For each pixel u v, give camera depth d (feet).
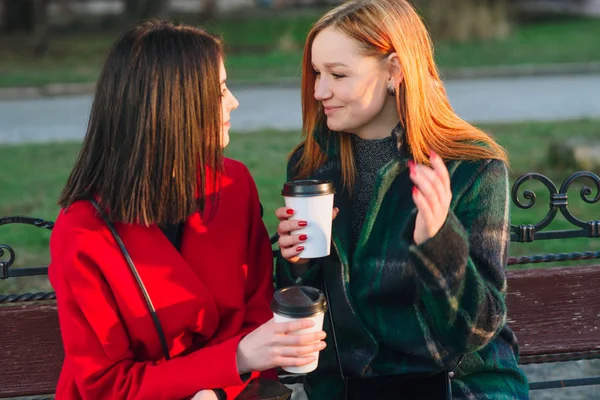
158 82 6.75
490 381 7.29
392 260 7.13
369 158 7.54
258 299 7.73
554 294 9.26
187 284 6.99
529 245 15.69
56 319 8.70
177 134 6.81
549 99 42.78
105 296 6.81
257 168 22.89
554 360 9.42
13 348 8.67
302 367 6.56
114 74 6.84
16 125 39.22
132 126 6.78
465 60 57.21
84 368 6.76
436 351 7.05
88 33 79.15
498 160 7.08
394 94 7.27
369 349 7.22
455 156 7.08
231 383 6.61
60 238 6.84
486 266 6.82
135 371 6.76
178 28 6.95
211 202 7.36
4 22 75.87
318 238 6.91
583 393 12.05
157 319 6.84
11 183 23.57
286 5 89.97
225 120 7.22
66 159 27.48
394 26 6.97
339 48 7.04
